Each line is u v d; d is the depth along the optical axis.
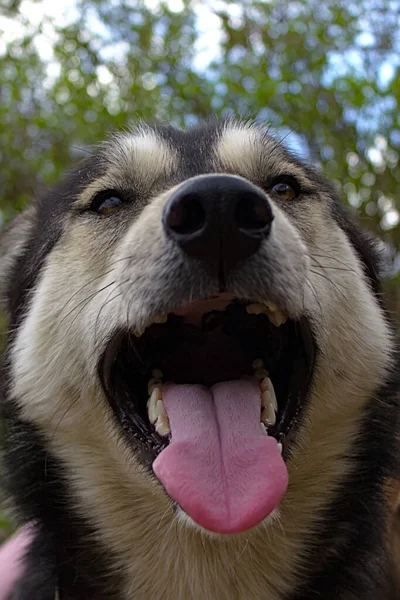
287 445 0.30
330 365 0.31
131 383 0.32
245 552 0.30
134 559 0.31
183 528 0.30
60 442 0.33
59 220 0.35
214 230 0.24
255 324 0.32
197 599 0.30
